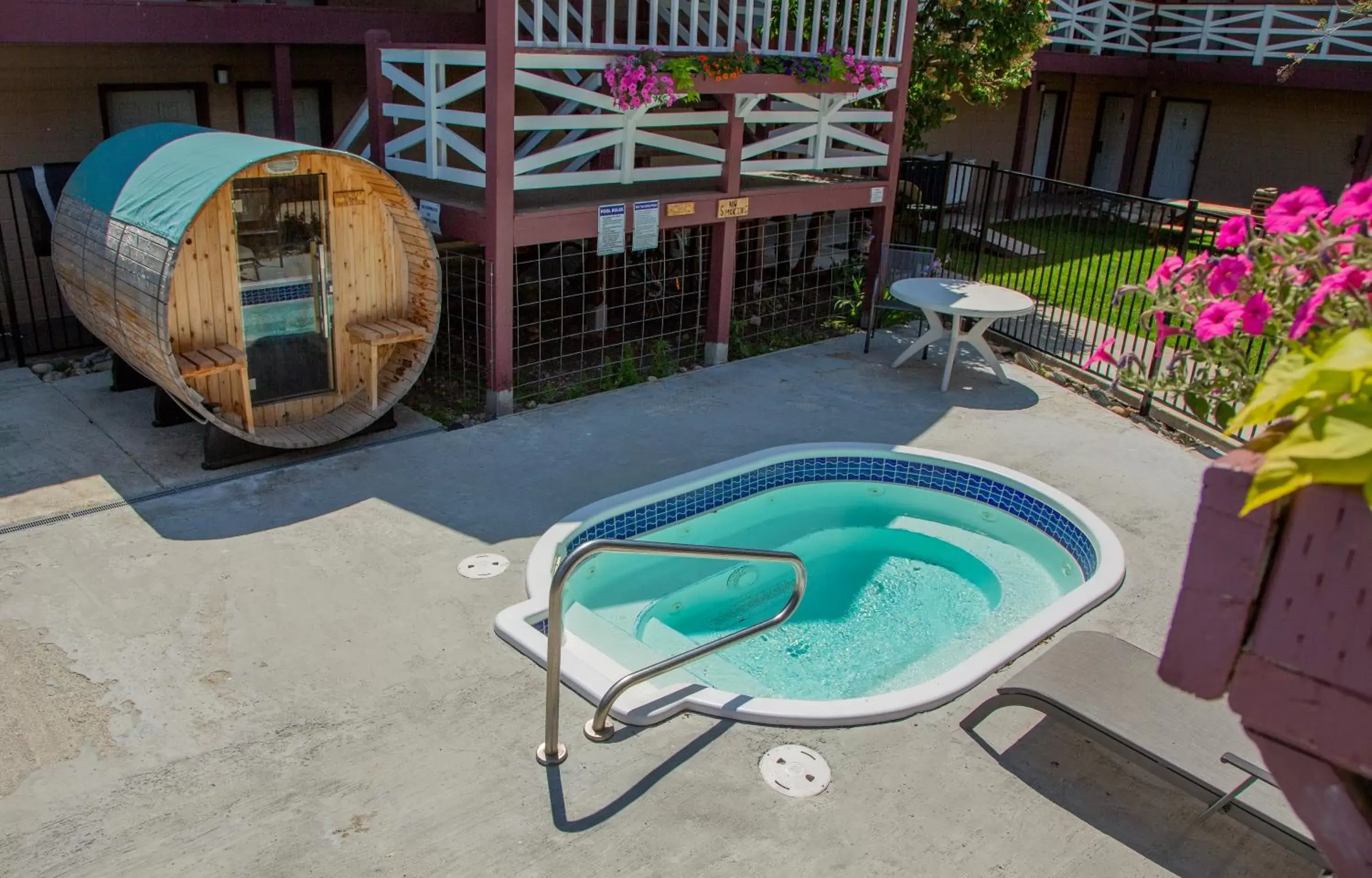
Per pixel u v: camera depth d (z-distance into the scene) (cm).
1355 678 131
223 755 416
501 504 645
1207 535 139
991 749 442
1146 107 1847
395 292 745
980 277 1100
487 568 567
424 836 379
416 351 755
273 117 1058
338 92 1087
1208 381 213
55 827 376
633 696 458
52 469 656
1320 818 140
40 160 907
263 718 439
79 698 445
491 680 473
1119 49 1786
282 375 709
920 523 725
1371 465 122
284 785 402
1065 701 414
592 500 656
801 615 611
